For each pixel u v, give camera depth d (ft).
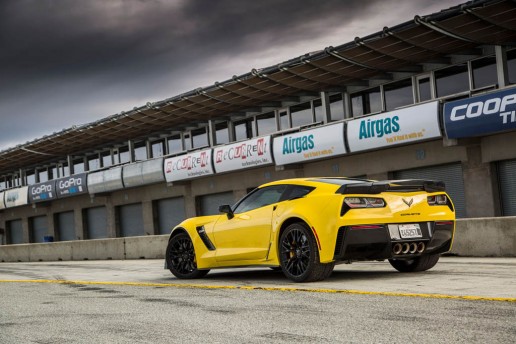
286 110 89.66
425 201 26.14
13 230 151.02
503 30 55.67
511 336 13.80
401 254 25.73
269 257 27.61
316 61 67.41
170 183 101.71
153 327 17.20
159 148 114.11
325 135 73.87
